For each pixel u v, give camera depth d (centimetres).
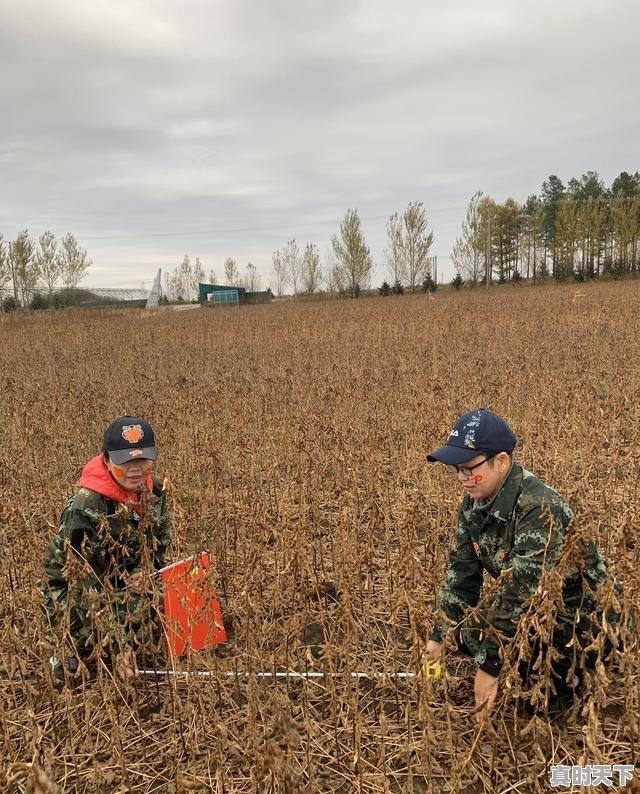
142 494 340
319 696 326
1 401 869
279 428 678
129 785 282
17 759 288
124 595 325
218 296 5375
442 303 2736
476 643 309
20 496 527
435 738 271
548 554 266
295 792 207
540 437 546
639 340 1199
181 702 315
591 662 282
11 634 338
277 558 429
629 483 505
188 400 779
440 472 530
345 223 5212
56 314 3319
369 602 378
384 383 878
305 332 1719
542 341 1252
